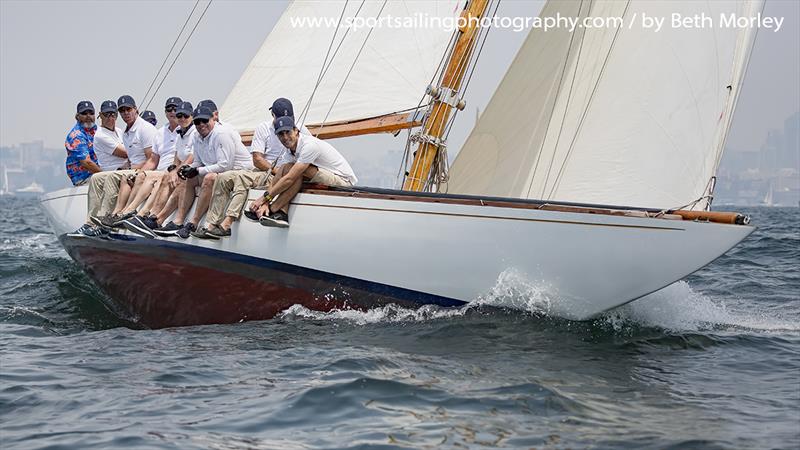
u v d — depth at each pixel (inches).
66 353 1142.3
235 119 1642.5
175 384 976.9
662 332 1224.2
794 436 799.7
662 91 1327.5
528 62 1439.5
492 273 1234.0
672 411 877.2
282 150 1416.1
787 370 1047.0
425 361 1050.1
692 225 1178.0
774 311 1476.4
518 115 1439.5
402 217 1254.9
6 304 1558.8
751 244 2888.8
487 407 876.6
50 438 807.1
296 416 855.1
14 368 1056.8
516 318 1250.6
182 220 1424.7
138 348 1167.0
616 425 831.1
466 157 1481.3
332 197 1288.1
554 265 1214.9
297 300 1338.6
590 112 1378.0
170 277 1429.6
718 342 1184.2
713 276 2001.7
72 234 1619.1
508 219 1216.2
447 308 1267.2
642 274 1198.9
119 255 1499.8
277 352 1111.6
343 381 949.8
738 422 842.8
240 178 1355.8
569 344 1146.0
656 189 1330.0
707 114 1301.7
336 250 1289.4
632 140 1346.0
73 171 1777.8
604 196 1362.0
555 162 1398.9
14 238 3070.9
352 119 1521.9
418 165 1465.3
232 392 940.0
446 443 781.9
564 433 807.1
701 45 1304.1
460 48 1446.9
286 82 1594.5
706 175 1302.9
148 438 802.2
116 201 1545.3
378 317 1299.2
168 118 1540.4
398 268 1266.0
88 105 1758.1
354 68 1530.5
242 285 1365.7
